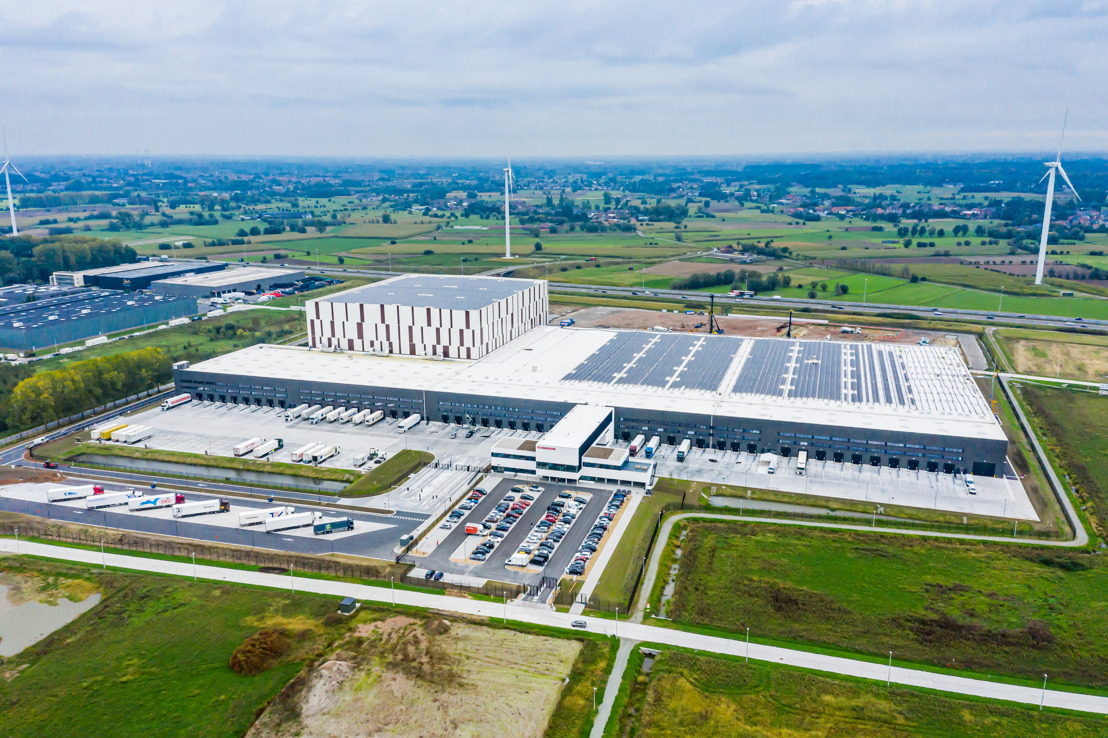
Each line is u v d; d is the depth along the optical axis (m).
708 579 111.56
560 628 100.12
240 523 127.19
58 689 90.69
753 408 163.12
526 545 119.00
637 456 154.88
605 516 129.25
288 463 153.62
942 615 103.38
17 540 123.44
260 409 187.50
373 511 133.00
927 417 157.88
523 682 90.19
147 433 168.12
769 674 91.19
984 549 120.88
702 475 147.62
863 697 87.56
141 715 86.88
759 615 103.19
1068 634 99.50
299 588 109.75
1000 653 95.81
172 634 99.88
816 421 155.25
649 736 81.88
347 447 162.12
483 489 140.88
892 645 97.25
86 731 84.62
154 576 112.88
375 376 187.88
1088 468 151.88
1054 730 82.94
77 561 117.31
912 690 88.81
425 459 154.88
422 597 107.12
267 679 92.12
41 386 176.00
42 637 99.88
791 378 185.25
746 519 130.50
